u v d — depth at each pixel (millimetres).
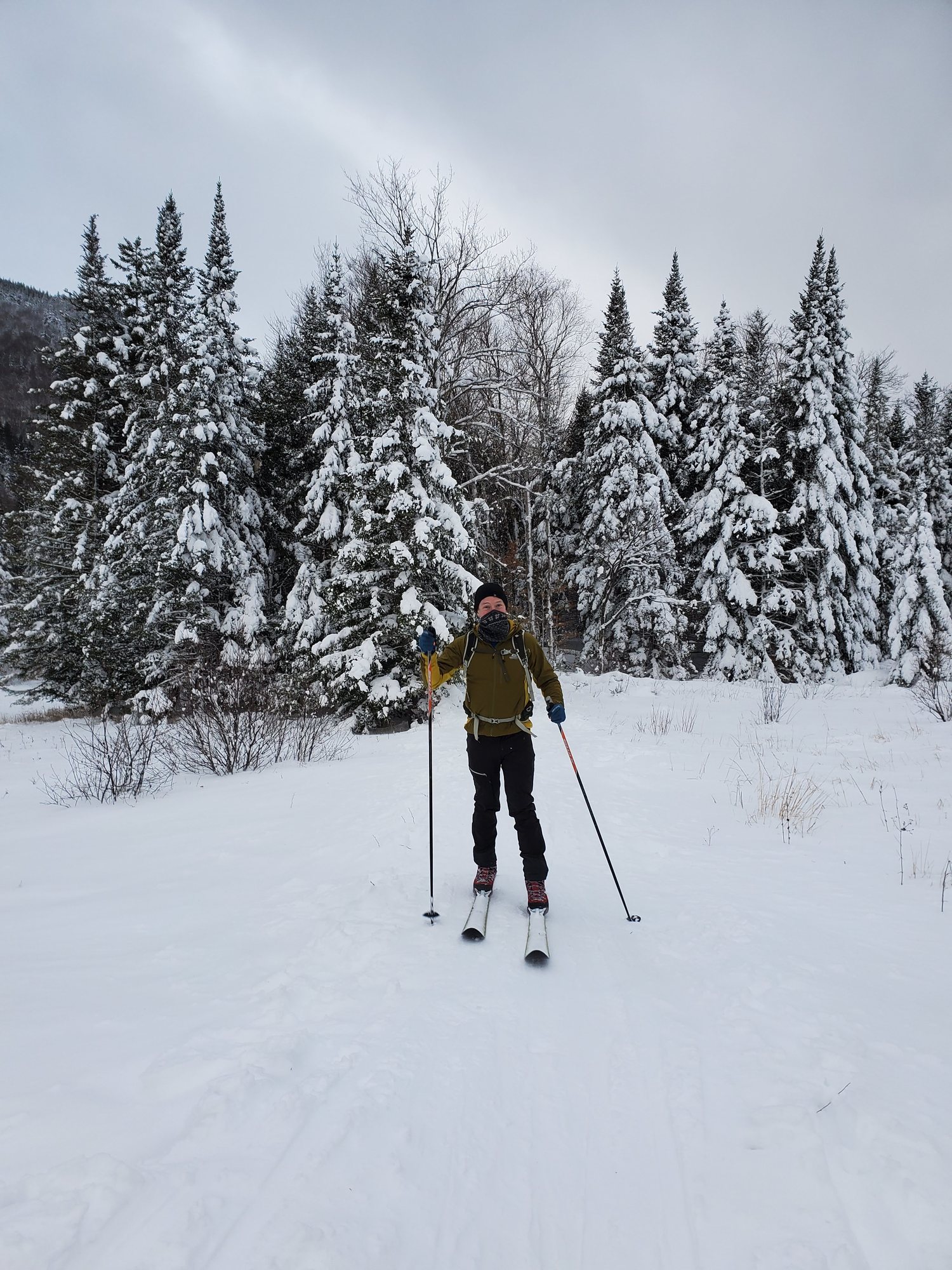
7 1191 1531
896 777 7172
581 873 4445
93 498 21688
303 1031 2383
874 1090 1994
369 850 5012
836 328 23594
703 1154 1847
